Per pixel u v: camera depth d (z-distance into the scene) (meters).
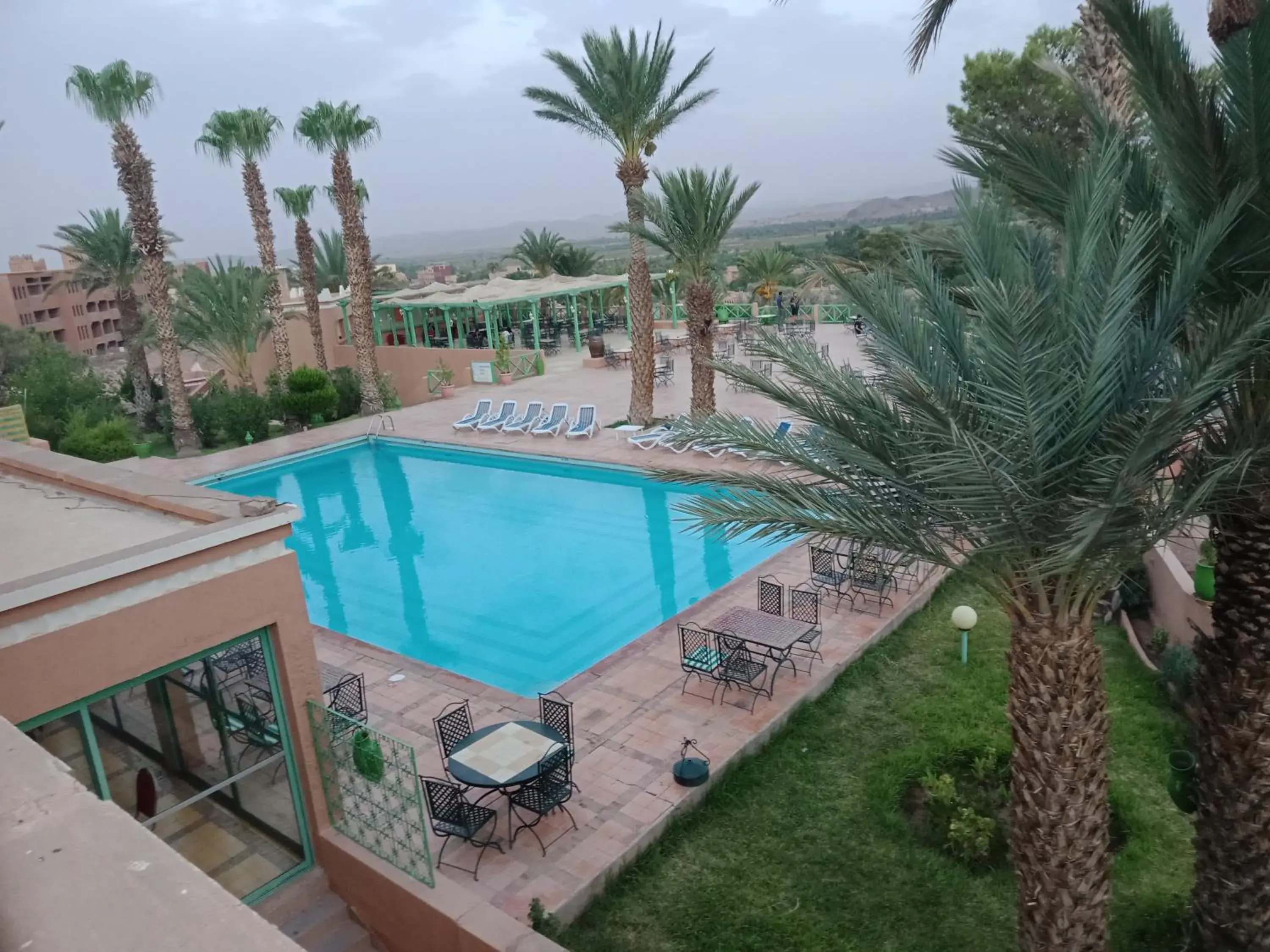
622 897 6.72
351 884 6.58
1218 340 4.06
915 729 8.54
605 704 9.23
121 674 5.47
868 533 5.27
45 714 5.21
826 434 5.60
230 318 25.89
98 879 1.06
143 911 1.00
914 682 9.39
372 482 20.56
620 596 13.42
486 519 17.33
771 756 8.31
